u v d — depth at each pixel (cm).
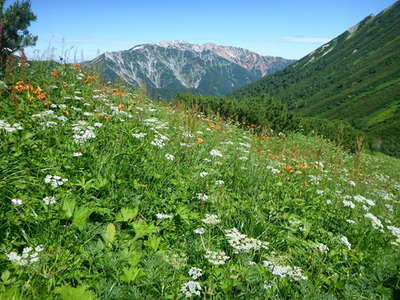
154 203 544
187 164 728
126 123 828
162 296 355
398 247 583
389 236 633
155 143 700
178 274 398
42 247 381
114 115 866
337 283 441
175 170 681
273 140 1459
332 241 562
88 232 433
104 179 538
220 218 543
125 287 359
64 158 587
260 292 396
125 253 407
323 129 2564
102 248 411
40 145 613
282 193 728
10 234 400
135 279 371
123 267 381
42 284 337
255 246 455
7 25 1175
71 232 418
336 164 1071
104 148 654
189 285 359
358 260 523
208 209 584
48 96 880
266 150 1088
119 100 1052
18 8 1216
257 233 533
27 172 512
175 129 938
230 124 1546
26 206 440
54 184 474
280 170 866
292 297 408
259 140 1370
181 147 781
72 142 647
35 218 419
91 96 1017
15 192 455
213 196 609
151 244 438
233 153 883
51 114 727
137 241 446
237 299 384
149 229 467
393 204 906
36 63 1060
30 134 618
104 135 716
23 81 903
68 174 552
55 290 326
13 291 308
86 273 374
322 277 460
